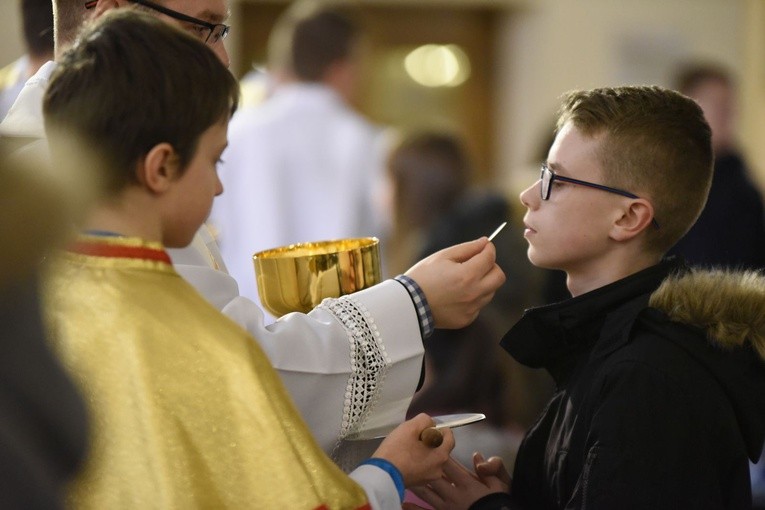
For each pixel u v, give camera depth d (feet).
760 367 8.87
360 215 22.17
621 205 9.20
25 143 8.23
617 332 8.77
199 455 6.82
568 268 9.53
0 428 4.98
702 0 38.88
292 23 22.50
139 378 6.80
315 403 8.48
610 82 39.68
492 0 39.81
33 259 5.08
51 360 5.30
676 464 8.15
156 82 6.98
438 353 15.10
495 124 41.29
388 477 7.80
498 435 14.47
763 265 22.97
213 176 7.38
